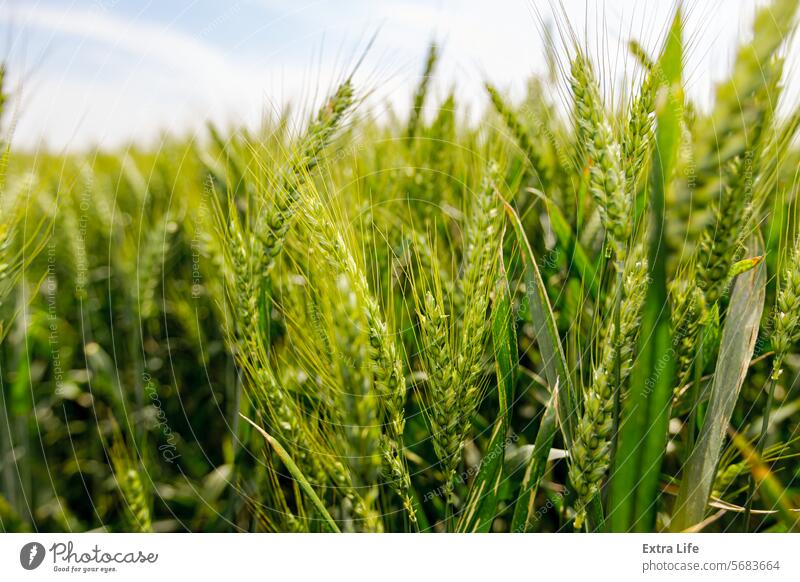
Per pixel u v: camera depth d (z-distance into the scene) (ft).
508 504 1.00
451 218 1.31
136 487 1.04
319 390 1.01
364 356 0.92
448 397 0.93
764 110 0.95
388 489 1.06
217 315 1.25
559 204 1.27
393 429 0.94
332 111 1.04
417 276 1.13
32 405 1.21
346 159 1.25
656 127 0.92
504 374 0.95
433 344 0.93
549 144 1.28
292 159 1.00
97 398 1.30
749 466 0.99
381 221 1.23
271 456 1.07
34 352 1.37
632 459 0.92
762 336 1.09
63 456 1.27
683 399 1.03
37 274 1.37
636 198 0.95
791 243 1.05
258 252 1.01
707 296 0.96
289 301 1.06
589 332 0.98
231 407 1.19
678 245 0.98
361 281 0.92
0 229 1.04
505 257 1.13
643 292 0.88
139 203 1.53
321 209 0.93
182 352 1.38
